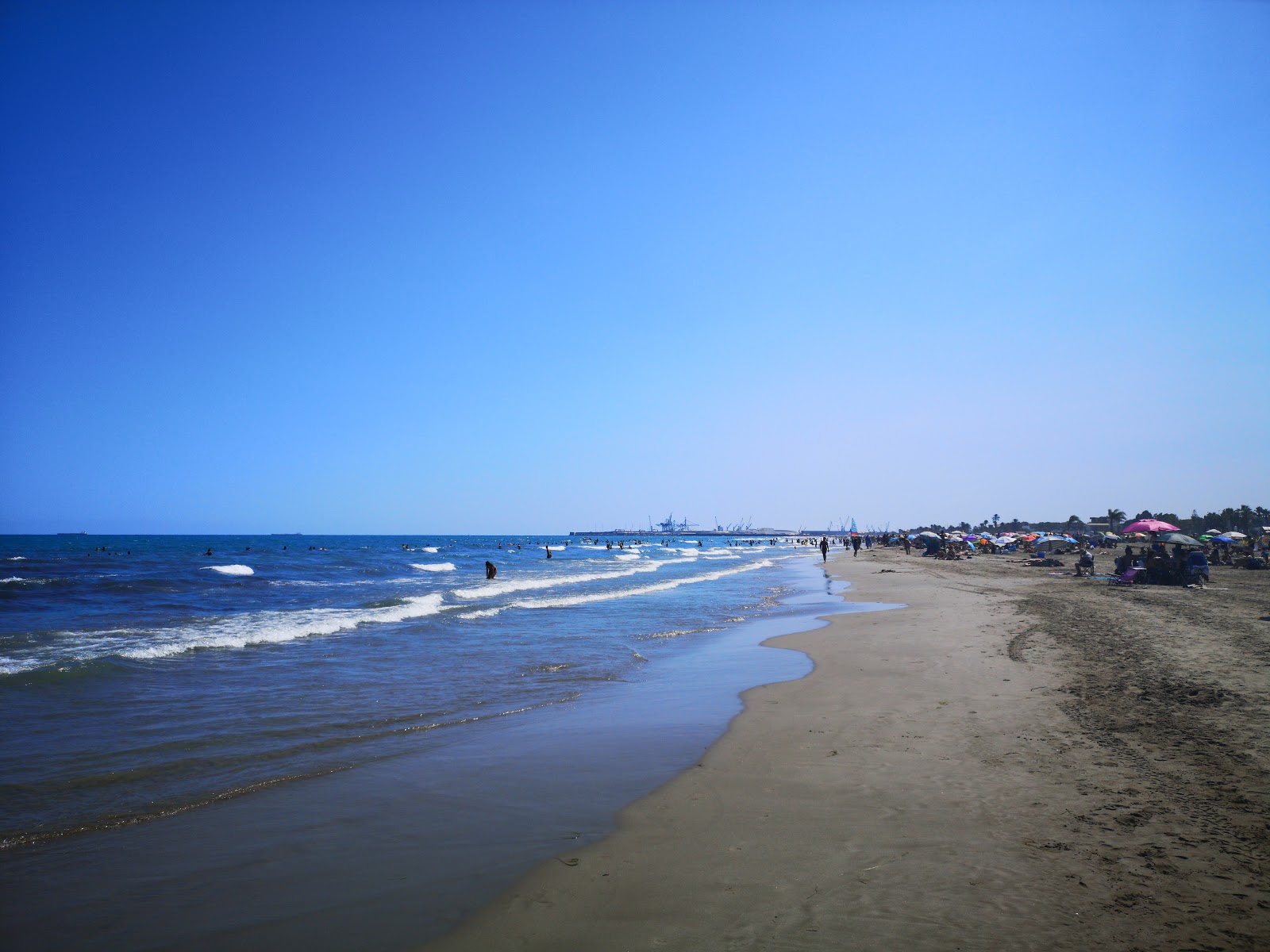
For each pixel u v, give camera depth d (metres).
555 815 5.94
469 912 4.35
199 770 7.13
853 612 21.41
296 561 57.22
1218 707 7.92
